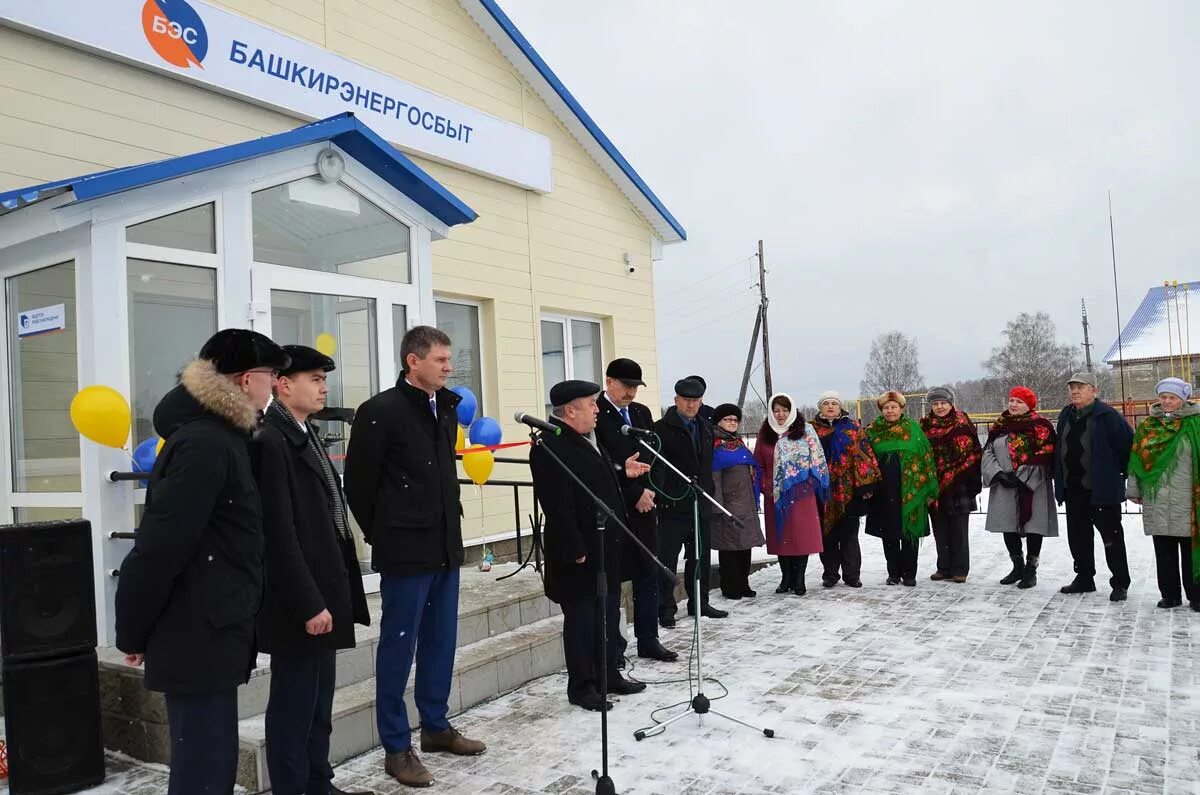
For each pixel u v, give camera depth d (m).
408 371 3.67
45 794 3.29
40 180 4.83
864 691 4.52
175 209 4.37
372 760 3.73
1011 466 7.09
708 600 6.77
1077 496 6.75
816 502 7.19
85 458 4.02
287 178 4.90
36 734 3.31
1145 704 4.19
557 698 4.54
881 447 7.43
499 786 3.41
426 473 3.60
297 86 6.19
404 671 3.52
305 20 6.36
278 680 2.95
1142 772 3.39
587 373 9.46
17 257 4.36
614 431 5.14
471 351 8.08
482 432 6.01
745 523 6.86
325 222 5.18
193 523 2.41
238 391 2.59
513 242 8.30
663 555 6.05
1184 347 36.91
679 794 3.29
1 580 3.35
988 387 58.44
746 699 4.43
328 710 3.22
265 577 2.84
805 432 7.21
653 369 10.14
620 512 4.46
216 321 4.58
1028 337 56.84
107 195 4.02
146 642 2.49
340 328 5.27
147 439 4.33
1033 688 4.49
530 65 8.29
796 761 3.59
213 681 2.47
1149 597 6.69
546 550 4.36
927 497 7.35
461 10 7.82
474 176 7.91
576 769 3.56
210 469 2.45
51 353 4.25
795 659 5.19
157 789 3.37
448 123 7.48
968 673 4.79
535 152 8.46
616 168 9.41
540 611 5.42
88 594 3.48
